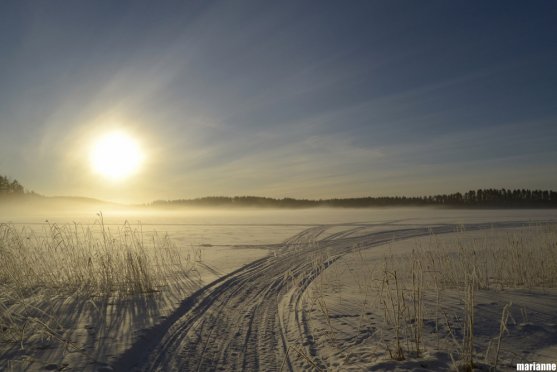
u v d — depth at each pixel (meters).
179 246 21.12
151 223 49.03
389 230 32.16
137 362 5.03
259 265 14.04
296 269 13.07
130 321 6.64
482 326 5.98
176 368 4.84
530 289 8.62
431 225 37.88
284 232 32.44
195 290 9.42
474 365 4.48
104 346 5.38
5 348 5.21
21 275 8.84
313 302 8.12
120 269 9.45
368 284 9.85
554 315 6.50
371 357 4.99
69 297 8.25
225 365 4.94
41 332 5.53
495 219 47.75
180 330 6.38
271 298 8.80
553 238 11.61
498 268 10.35
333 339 5.78
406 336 5.39
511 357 4.77
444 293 8.23
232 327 6.57
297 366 4.87
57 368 4.61
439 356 4.87
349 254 17.00
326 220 52.97
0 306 6.47
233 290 9.68
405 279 9.88
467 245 16.44
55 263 9.70
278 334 6.17
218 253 17.97
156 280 10.45
